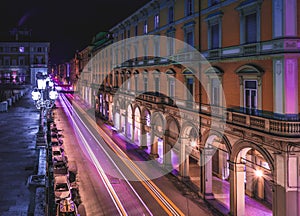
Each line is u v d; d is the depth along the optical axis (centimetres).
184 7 2842
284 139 1623
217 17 2303
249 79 1995
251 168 2381
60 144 3528
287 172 1677
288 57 1697
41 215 1252
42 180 1692
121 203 2309
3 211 1375
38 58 10125
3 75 9975
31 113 4753
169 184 2738
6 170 1959
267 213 2150
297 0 1698
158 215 2130
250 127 1881
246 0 1991
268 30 1809
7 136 3023
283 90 1708
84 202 2306
